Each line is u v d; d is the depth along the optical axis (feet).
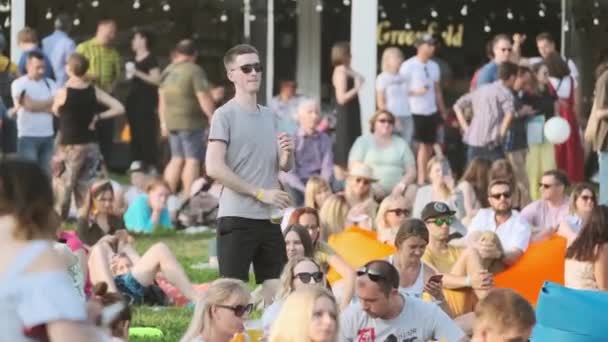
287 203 77.71
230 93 170.91
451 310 83.51
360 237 90.02
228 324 62.18
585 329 68.90
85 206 101.19
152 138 159.94
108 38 152.25
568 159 147.13
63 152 132.46
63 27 153.07
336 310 56.03
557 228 103.60
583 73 170.60
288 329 55.62
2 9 158.92
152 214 132.57
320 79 169.17
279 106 149.79
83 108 132.87
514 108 139.13
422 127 149.28
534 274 88.02
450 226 95.30
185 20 171.42
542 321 69.97
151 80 159.84
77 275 71.26
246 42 170.60
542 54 144.87
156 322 88.22
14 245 39.73
